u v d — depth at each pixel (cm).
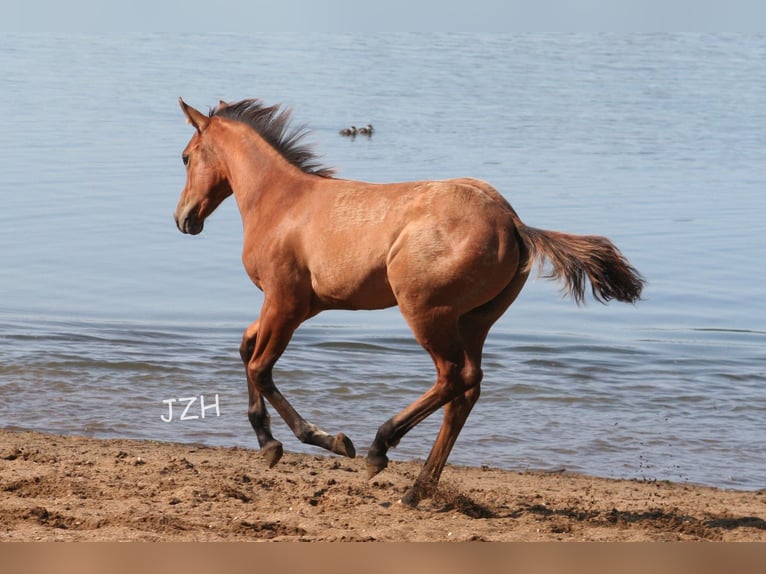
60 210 2795
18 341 1655
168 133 4525
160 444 1191
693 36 19175
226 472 1030
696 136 4938
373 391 1455
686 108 6256
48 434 1208
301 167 966
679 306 2006
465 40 16412
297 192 930
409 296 838
